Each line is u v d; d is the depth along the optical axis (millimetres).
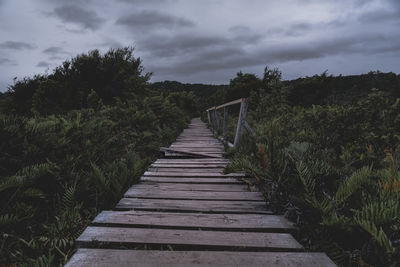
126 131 5703
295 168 2180
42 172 2322
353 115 3619
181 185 2984
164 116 8961
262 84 14398
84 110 6160
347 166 2652
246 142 4770
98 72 8602
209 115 12211
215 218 2000
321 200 1917
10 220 1758
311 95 9789
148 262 1380
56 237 1721
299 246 1579
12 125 2631
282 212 2160
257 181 2848
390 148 2896
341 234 1631
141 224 1882
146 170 3752
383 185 1859
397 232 1461
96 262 1371
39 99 6855
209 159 4668
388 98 3578
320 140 3721
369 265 1395
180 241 1630
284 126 4914
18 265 1601
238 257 1443
